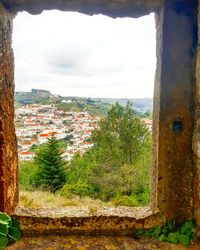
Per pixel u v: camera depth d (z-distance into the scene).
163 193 3.17
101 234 3.15
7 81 3.11
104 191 18.98
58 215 3.16
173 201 3.18
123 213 3.23
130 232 3.16
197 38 3.05
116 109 21.14
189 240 3.00
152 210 3.27
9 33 3.19
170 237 3.03
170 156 3.15
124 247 2.95
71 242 3.01
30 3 3.09
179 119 3.13
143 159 19.16
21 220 3.10
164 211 3.18
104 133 20.84
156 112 3.27
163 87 3.11
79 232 3.14
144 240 3.07
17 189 3.44
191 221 3.15
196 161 3.02
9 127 3.15
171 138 3.14
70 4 3.14
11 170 3.20
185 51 3.10
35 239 3.05
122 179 18.86
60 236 3.11
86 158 26.17
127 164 19.88
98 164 20.09
